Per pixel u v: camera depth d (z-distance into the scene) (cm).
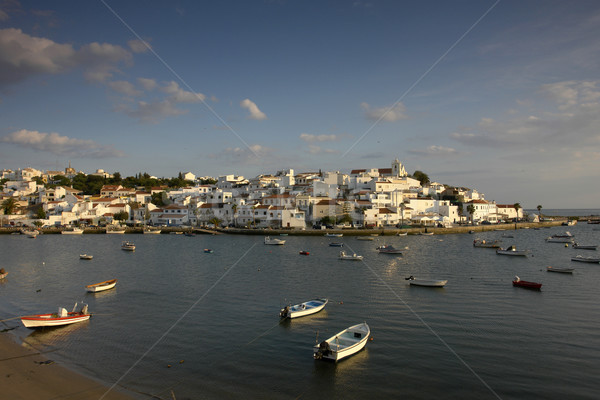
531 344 3847
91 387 3078
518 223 19862
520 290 5981
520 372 3278
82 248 11606
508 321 4516
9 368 3388
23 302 5447
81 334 4184
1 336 4131
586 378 3169
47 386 3084
